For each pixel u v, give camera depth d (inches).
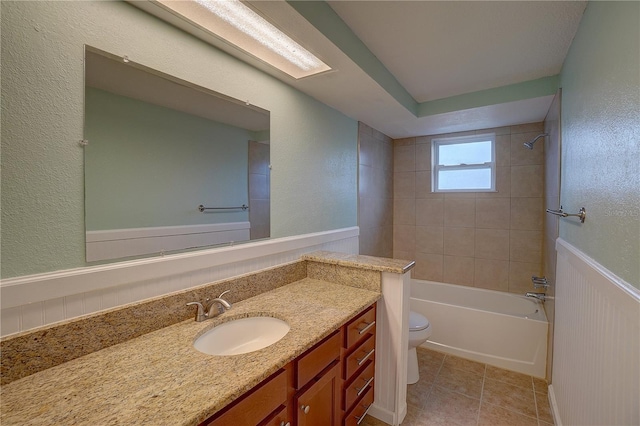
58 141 35.4
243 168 61.8
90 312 38.1
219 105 56.6
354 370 56.7
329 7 52.0
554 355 74.2
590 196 48.3
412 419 68.2
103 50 39.4
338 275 70.2
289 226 73.5
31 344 32.7
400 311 63.2
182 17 46.1
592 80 47.9
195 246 52.9
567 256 61.8
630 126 33.1
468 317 96.4
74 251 37.0
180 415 27.1
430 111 99.0
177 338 42.0
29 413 27.2
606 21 41.6
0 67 30.9
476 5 51.6
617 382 34.8
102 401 28.9
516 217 114.4
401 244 139.0
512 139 114.2
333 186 91.0
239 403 32.8
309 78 67.9
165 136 48.1
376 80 70.2
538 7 52.0
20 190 32.6
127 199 42.9
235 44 54.7
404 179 137.3
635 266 31.4
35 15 33.2
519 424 66.9
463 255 125.4
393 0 50.3
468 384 82.0
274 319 52.6
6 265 31.7
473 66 74.8
